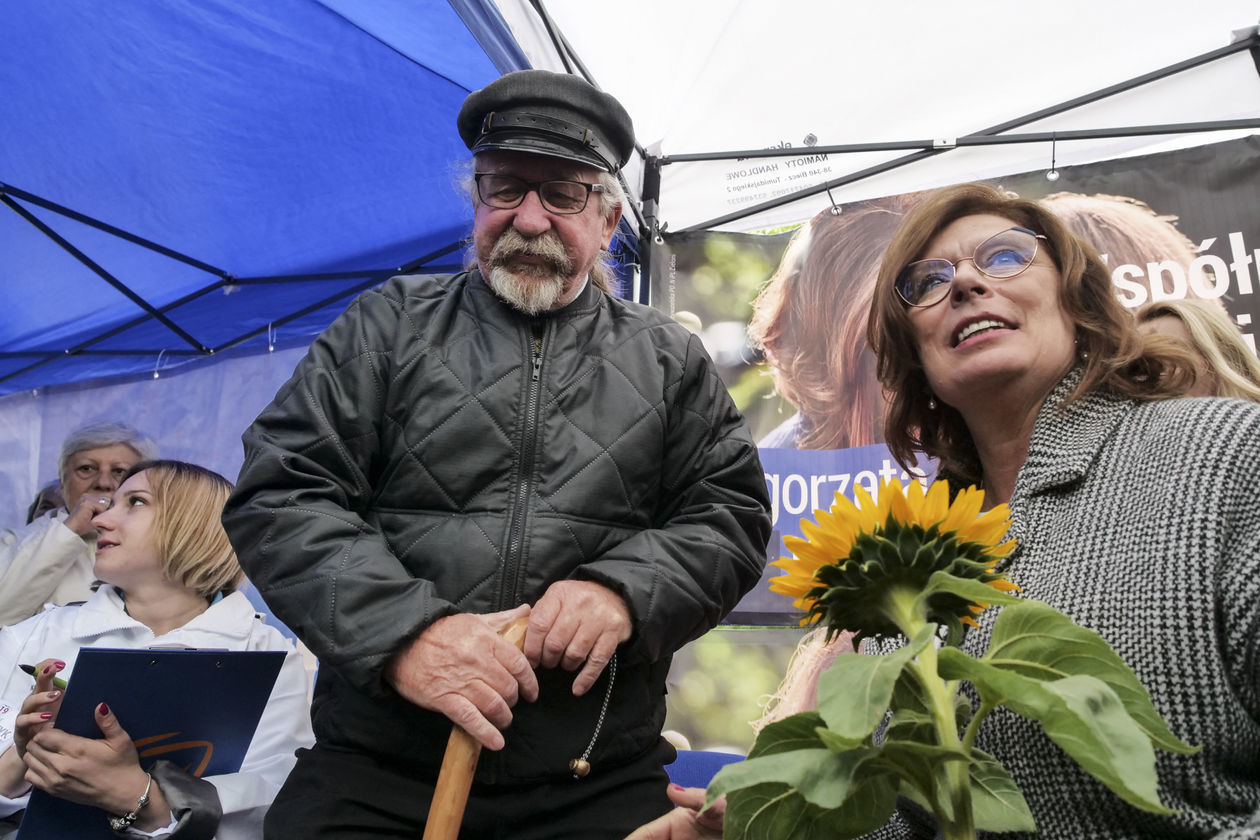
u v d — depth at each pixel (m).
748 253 2.97
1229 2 2.65
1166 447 0.87
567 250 1.51
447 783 1.05
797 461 2.77
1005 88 2.85
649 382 1.51
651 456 1.47
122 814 1.58
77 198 2.78
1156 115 2.67
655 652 1.28
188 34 2.22
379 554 1.27
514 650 1.15
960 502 0.57
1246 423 0.84
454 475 1.38
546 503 1.37
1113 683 0.49
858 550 0.55
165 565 2.65
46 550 2.92
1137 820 0.78
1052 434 1.00
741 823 0.56
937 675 0.51
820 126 3.00
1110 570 0.84
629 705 1.37
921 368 1.20
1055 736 0.44
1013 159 2.79
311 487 1.34
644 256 3.02
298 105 2.45
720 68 3.06
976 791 0.58
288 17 2.15
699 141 3.08
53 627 2.56
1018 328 1.06
